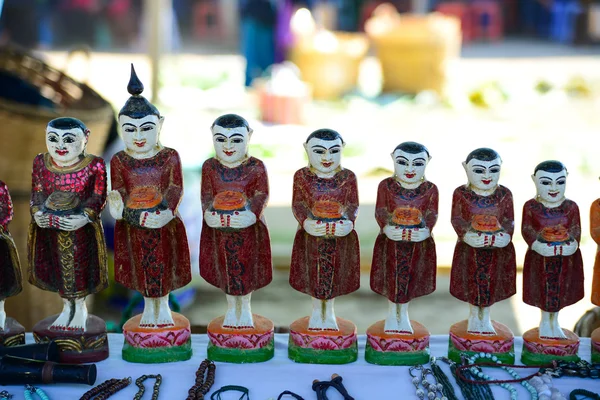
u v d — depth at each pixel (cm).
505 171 845
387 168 853
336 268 282
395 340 283
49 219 271
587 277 566
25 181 418
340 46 1277
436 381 269
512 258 280
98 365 284
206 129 986
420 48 1266
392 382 273
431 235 280
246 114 1091
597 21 1819
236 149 276
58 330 284
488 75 1418
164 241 280
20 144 409
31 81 548
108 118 470
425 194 279
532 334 288
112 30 1806
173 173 279
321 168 277
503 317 532
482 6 1912
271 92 1042
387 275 283
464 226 278
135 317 297
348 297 583
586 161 870
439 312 552
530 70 1469
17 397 263
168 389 267
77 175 276
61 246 278
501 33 1945
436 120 1113
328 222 273
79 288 283
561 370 274
